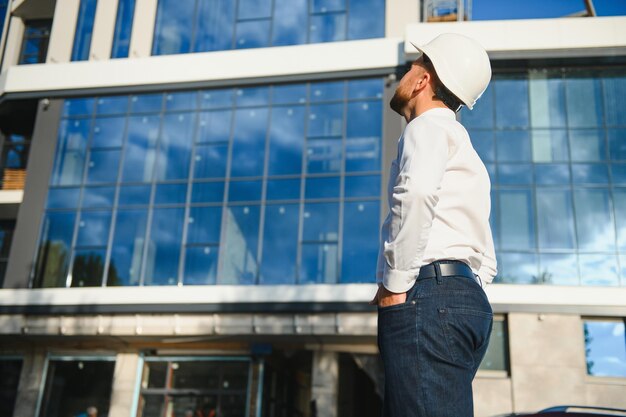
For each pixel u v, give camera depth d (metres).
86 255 19.28
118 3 21.83
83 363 20.23
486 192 2.06
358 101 19.09
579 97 18.30
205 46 20.69
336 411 18.19
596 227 17.22
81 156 20.36
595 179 17.59
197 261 18.58
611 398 16.08
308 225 18.22
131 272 18.84
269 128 19.44
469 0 19.28
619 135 17.89
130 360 19.75
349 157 18.61
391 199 1.92
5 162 22.78
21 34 24.22
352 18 19.86
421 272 1.90
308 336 17.64
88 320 18.42
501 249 17.27
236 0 20.91
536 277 16.98
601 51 17.83
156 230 19.12
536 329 16.61
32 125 23.11
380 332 1.90
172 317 17.98
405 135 2.00
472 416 1.80
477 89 2.13
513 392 16.31
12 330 18.73
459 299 1.85
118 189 19.78
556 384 16.25
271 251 18.19
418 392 1.79
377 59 18.95
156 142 20.06
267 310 17.31
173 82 20.23
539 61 18.23
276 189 18.78
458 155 2.01
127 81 20.53
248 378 19.06
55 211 19.89
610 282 16.75
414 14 19.52
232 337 18.12
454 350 1.81
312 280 17.69
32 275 19.31
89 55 21.53
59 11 22.12
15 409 19.88
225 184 19.16
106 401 19.77
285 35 20.19
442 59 2.11
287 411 21.30
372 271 17.42
